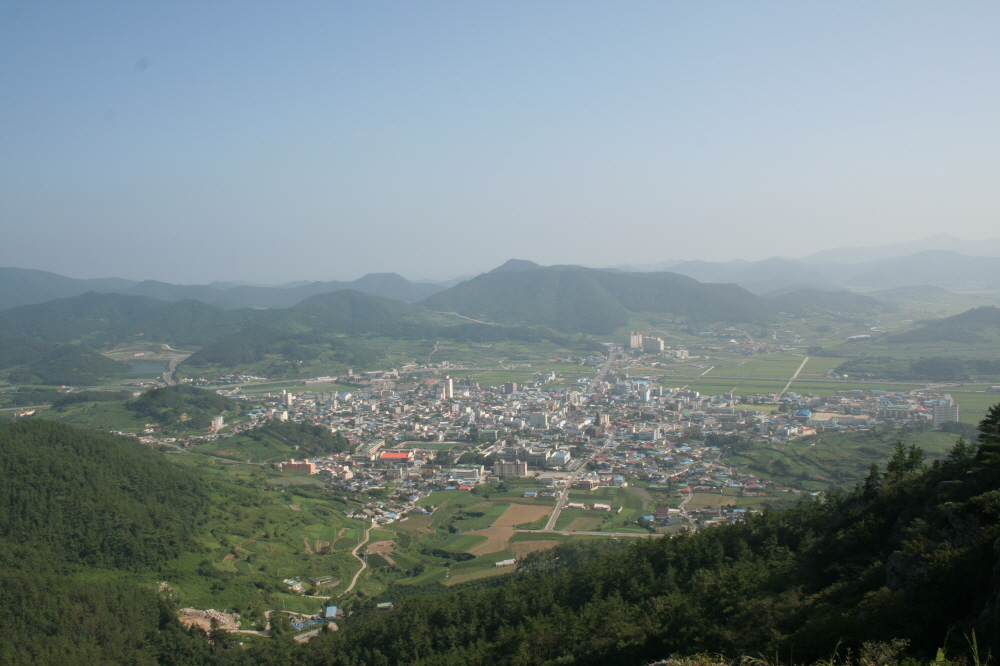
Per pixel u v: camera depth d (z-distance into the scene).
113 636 142.38
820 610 84.81
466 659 121.00
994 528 68.69
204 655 145.38
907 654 59.03
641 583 131.75
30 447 197.25
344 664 133.38
